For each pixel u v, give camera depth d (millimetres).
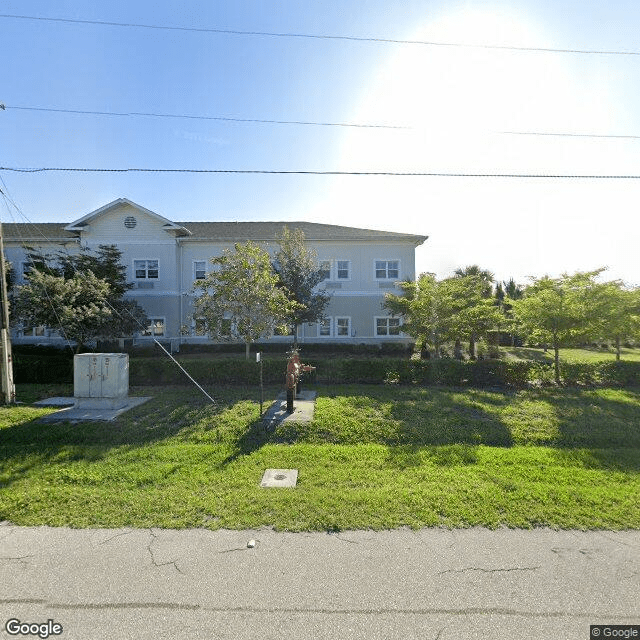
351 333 22469
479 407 8891
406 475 5355
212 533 3863
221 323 12688
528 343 13055
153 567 3320
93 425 7594
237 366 11461
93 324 14352
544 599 2953
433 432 7273
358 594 3004
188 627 2670
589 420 8133
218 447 6426
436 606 2881
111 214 22078
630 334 13281
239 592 3018
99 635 2602
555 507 4391
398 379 11812
